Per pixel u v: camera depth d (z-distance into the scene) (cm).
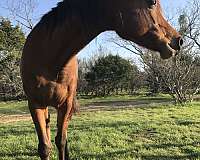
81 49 337
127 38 299
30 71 350
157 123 920
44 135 356
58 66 343
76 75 382
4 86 2697
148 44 292
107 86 3244
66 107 376
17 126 1038
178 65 1683
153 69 1744
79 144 646
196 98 2056
